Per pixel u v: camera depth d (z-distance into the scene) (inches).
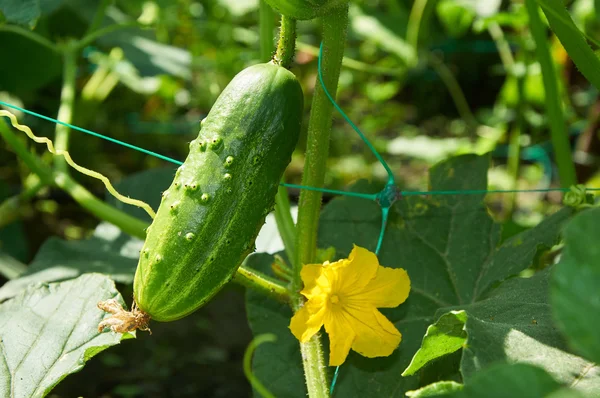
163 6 38.8
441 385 15.1
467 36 49.4
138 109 47.3
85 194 23.2
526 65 33.4
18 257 31.3
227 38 46.1
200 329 31.1
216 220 17.1
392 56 41.2
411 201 22.5
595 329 12.7
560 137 23.7
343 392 20.0
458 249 22.0
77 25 39.0
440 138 48.8
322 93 18.0
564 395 12.2
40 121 38.9
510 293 18.9
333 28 17.5
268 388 20.2
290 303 19.4
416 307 21.2
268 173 17.3
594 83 19.7
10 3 22.1
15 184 39.1
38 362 18.5
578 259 12.9
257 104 17.3
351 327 17.7
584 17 31.5
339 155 45.8
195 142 17.5
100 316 19.0
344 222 22.5
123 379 27.5
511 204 34.8
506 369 12.9
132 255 24.4
